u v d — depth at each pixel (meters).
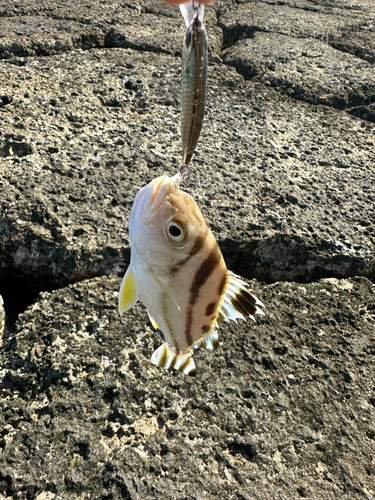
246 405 0.32
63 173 0.47
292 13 1.00
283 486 0.28
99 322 0.36
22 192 0.44
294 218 0.47
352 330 0.38
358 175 0.55
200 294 0.20
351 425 0.32
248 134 0.59
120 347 0.34
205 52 0.16
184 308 0.21
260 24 0.91
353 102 0.71
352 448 0.31
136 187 0.47
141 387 0.32
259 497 0.28
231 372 0.34
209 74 0.70
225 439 0.30
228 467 0.29
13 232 0.41
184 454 0.29
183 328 0.21
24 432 0.29
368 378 0.35
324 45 0.86
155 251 0.20
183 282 0.20
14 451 0.28
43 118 0.55
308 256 0.44
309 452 0.30
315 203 0.49
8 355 0.34
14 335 0.35
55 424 0.30
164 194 0.19
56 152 0.50
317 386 0.34
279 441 0.31
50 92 0.60
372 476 0.30
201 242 0.20
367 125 0.66
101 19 0.83
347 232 0.46
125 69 0.67
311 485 0.29
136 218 0.20
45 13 0.83
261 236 0.44
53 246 0.40
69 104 0.58
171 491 0.27
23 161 0.48
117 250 0.40
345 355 0.36
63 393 0.31
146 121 0.58
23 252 0.40
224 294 0.21
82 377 0.32
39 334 0.35
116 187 0.46
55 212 0.42
